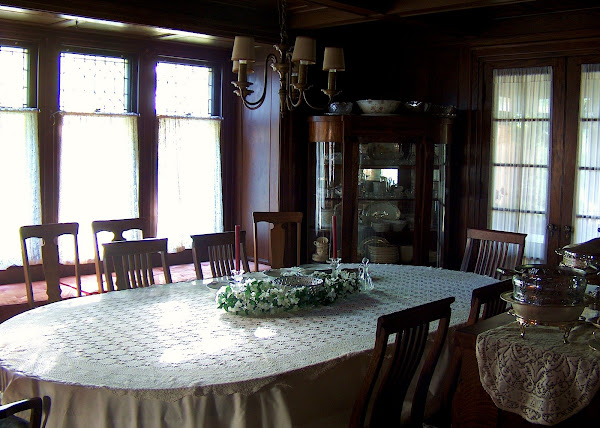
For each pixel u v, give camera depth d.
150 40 5.30
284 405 2.13
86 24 4.71
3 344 2.42
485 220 5.41
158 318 2.76
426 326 2.24
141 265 3.50
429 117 5.22
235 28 4.96
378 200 5.33
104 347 2.39
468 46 5.37
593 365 1.75
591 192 4.89
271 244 4.26
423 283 3.52
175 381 2.07
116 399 2.03
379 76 5.88
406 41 5.67
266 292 2.83
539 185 5.13
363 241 5.37
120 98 5.27
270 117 5.53
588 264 2.63
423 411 2.43
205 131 5.70
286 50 3.21
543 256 5.14
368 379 2.11
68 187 4.99
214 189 5.79
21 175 4.76
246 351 2.35
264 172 5.63
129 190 5.27
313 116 5.36
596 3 4.68
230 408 2.07
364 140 5.23
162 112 5.48
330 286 3.01
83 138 5.02
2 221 4.71
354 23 5.19
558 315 1.89
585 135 4.89
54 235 3.52
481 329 2.08
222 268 3.85
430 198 5.34
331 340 2.48
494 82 5.29
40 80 4.81
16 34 4.66
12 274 4.80
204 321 2.72
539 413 1.83
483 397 2.00
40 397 2.04
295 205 5.59
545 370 1.83
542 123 5.08
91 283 4.82
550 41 4.98
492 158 5.35
